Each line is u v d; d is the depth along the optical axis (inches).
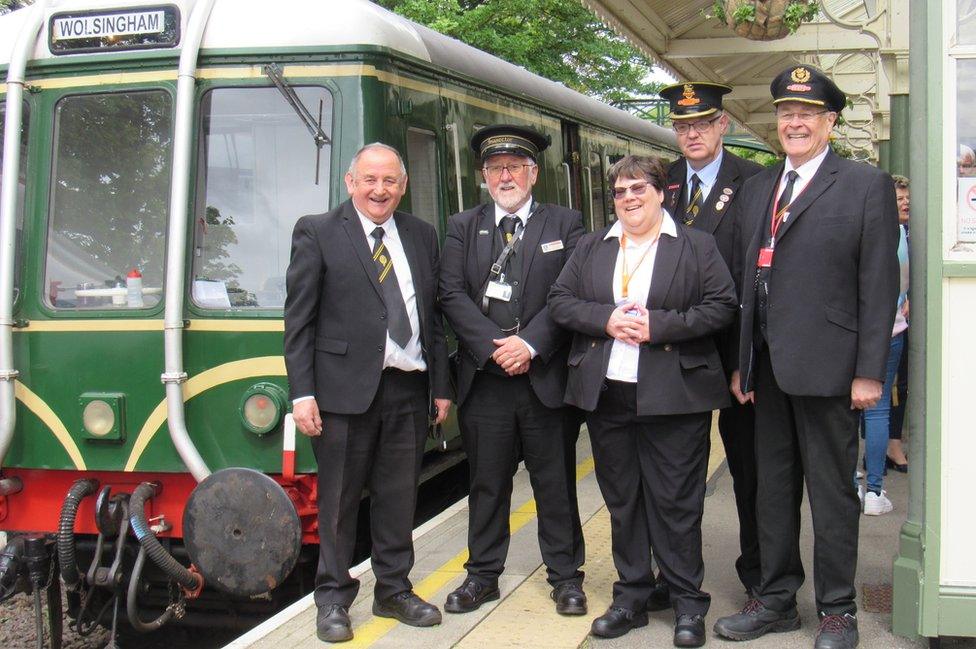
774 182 179.8
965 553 170.1
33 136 241.6
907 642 177.5
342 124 230.8
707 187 200.4
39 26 241.4
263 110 233.3
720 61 508.1
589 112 427.5
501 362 189.0
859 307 170.6
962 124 167.0
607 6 370.9
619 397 183.3
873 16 326.3
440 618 191.5
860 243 169.5
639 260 183.0
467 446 199.2
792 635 183.6
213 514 193.3
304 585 238.8
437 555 234.2
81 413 233.5
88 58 238.1
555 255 196.9
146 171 236.8
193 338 230.4
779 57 525.7
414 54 256.7
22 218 240.8
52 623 239.3
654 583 191.5
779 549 182.5
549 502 197.6
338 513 188.5
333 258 185.6
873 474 255.9
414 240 194.1
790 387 171.2
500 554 201.2
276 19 233.3
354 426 187.5
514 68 350.9
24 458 237.8
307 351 185.5
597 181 435.8
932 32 167.8
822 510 175.2
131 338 232.4
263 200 232.7
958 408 168.9
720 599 204.4
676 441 181.9
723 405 182.4
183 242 226.1
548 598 203.6
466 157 291.6
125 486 234.8
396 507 193.8
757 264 179.0
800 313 171.6
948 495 169.8
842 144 627.5
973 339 167.9
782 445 180.9
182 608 227.5
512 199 195.9
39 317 237.1
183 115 227.1
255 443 227.8
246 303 231.3
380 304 186.4
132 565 233.0
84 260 238.7
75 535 242.7
